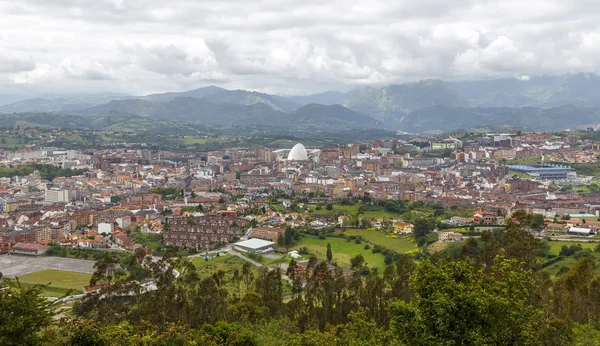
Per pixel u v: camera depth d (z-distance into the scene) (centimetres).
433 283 11088
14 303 11500
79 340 13725
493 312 10631
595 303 17800
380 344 14012
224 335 16275
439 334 10581
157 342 14600
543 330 12744
